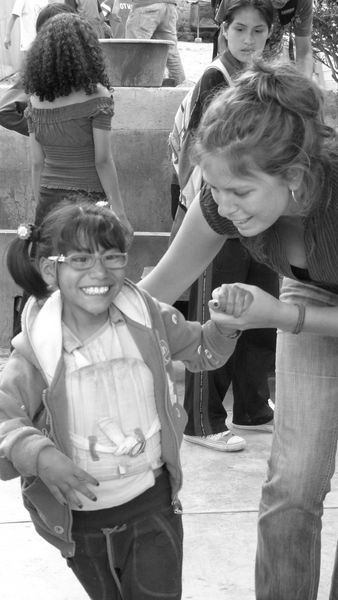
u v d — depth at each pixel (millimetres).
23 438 1957
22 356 2086
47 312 2064
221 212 2043
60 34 4414
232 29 3896
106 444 2068
